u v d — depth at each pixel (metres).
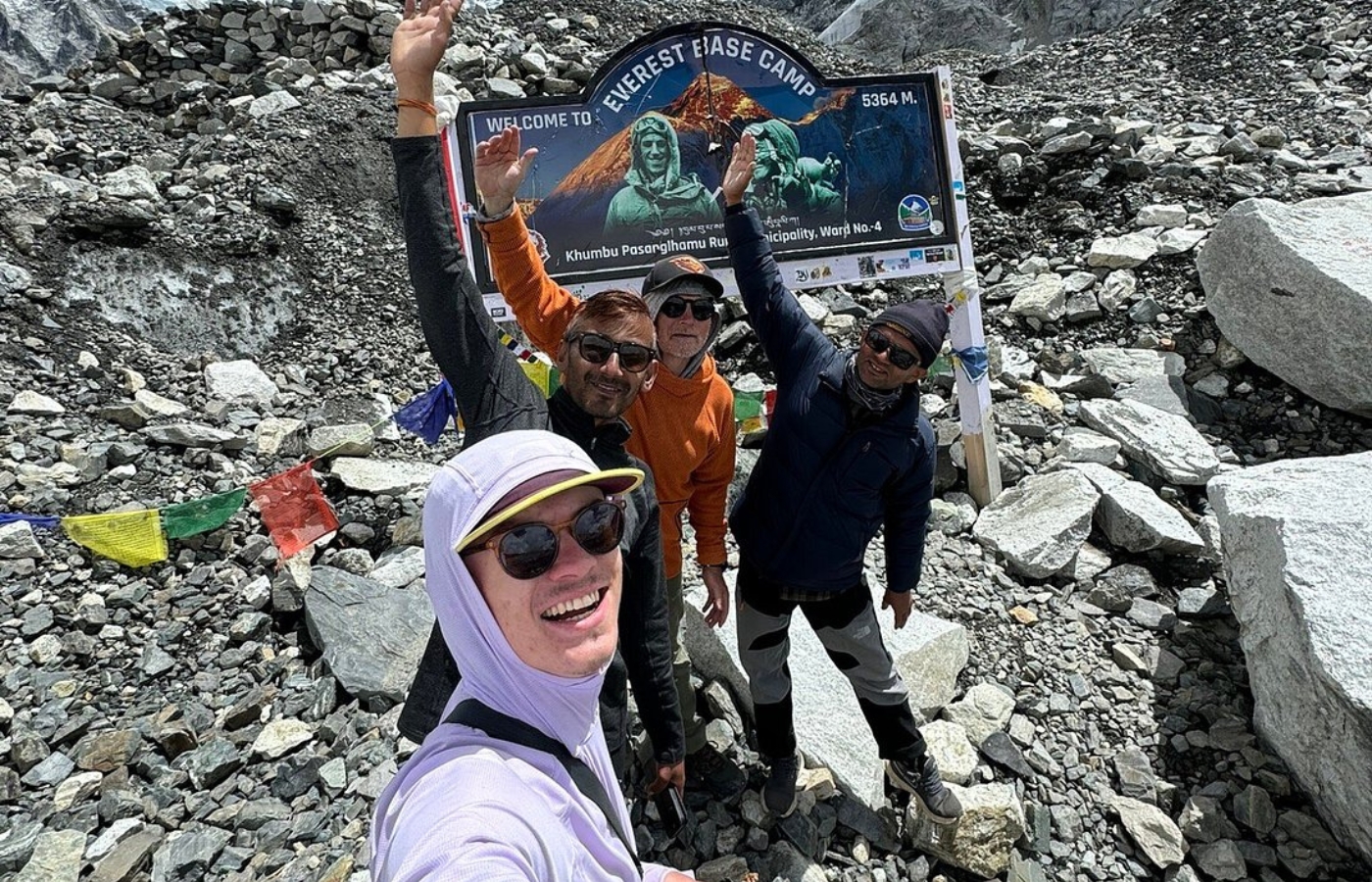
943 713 2.73
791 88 3.36
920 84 3.51
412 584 3.18
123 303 4.60
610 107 3.17
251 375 4.34
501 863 0.78
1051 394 4.25
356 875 2.14
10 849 2.26
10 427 3.68
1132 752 2.65
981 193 5.54
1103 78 8.15
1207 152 5.59
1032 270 4.98
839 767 2.48
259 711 2.71
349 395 4.46
